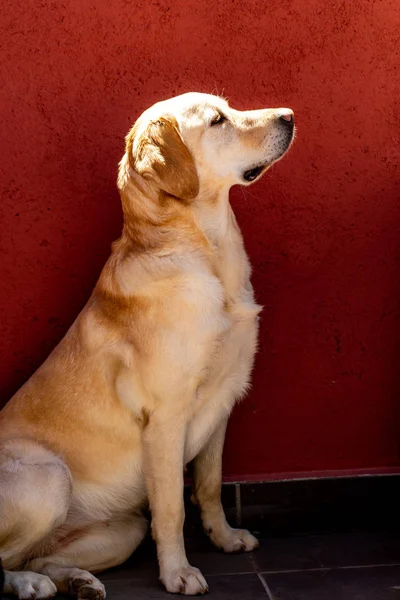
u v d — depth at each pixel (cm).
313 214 360
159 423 306
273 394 367
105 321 316
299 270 362
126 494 325
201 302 304
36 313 356
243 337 322
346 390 368
